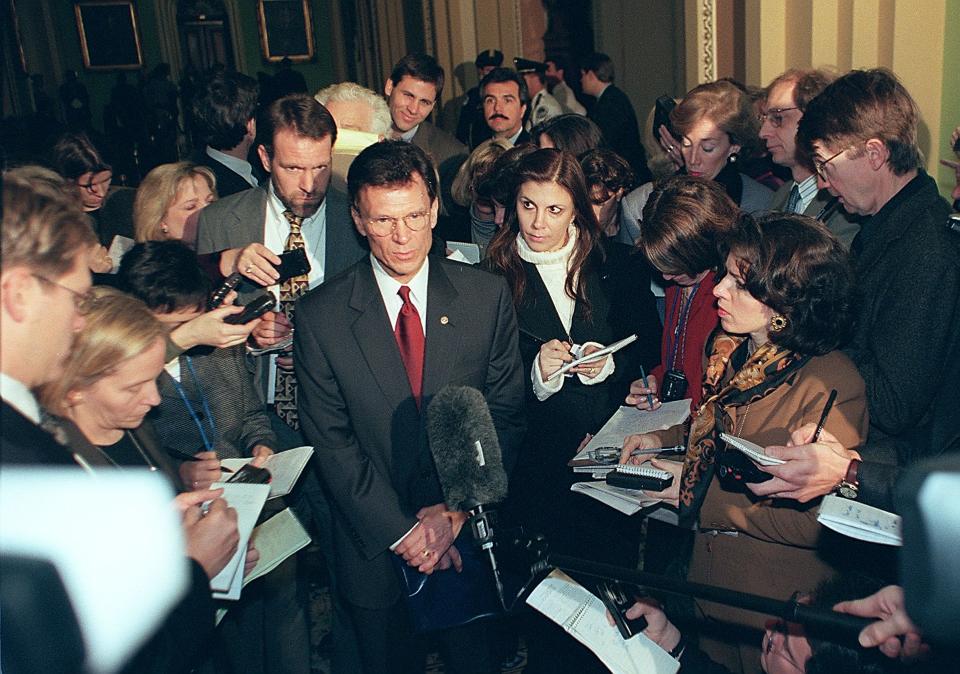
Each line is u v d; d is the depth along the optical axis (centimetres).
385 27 1469
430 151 538
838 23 439
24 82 1780
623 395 307
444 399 206
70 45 1981
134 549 160
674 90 646
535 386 293
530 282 302
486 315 266
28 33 1836
